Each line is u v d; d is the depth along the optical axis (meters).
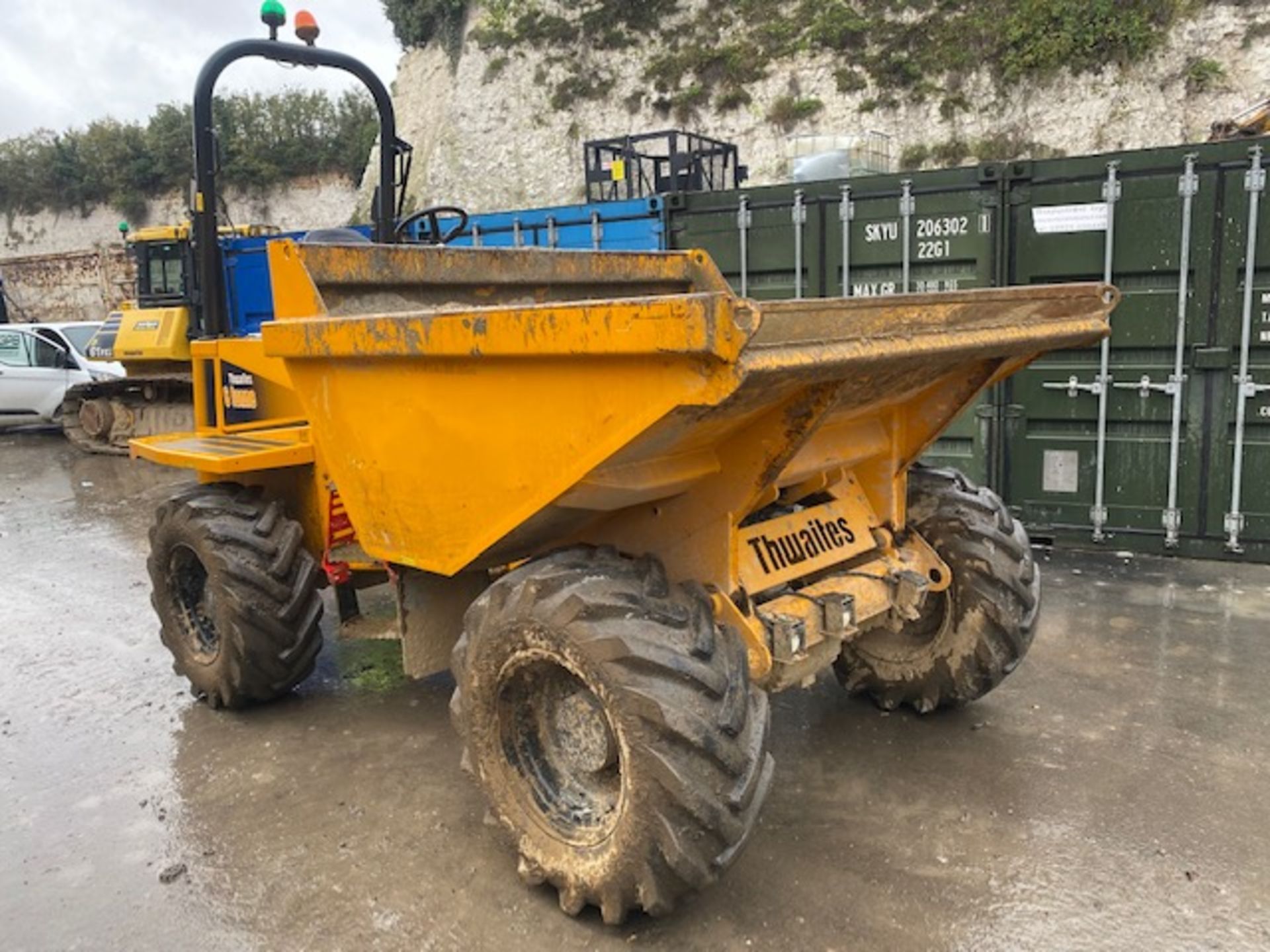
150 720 4.39
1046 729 3.96
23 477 11.42
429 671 3.58
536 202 25.17
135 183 43.16
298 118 41.34
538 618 2.66
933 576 3.68
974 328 3.11
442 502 2.93
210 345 4.61
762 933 2.80
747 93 23.34
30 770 3.96
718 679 2.54
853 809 3.41
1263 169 5.59
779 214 6.87
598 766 2.84
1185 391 5.98
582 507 2.74
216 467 3.83
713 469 2.80
